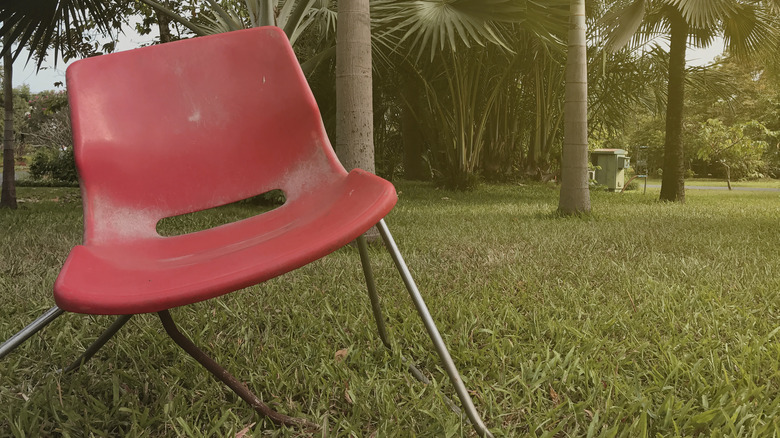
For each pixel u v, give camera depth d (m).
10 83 7.28
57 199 10.02
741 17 8.95
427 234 4.83
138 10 8.64
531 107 14.66
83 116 1.57
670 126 9.50
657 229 5.24
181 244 1.51
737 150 18.53
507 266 3.37
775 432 1.34
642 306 2.51
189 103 1.75
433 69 12.17
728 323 2.26
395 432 1.40
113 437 1.46
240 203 7.63
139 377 1.78
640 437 1.35
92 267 1.13
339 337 2.13
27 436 1.44
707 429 1.42
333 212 1.34
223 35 1.82
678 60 9.31
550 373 1.76
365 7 4.25
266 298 2.70
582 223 5.80
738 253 3.85
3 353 1.17
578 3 6.61
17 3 5.06
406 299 2.63
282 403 1.61
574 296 2.65
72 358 1.95
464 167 11.92
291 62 1.77
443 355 1.29
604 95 13.53
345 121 4.27
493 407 1.54
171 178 1.68
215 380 1.74
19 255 3.82
